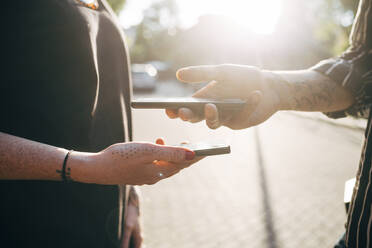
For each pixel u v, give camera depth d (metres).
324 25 28.11
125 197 1.14
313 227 3.71
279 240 3.45
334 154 6.87
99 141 1.01
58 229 0.90
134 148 0.71
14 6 0.78
